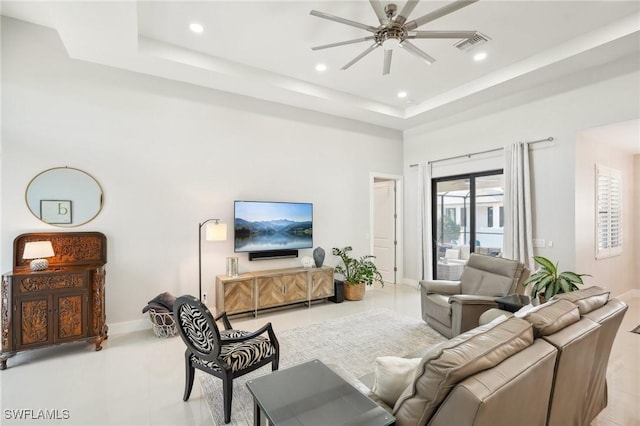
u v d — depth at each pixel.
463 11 2.80
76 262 3.29
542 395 1.22
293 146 4.80
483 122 4.80
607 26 3.03
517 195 4.28
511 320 1.36
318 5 2.74
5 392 2.33
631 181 5.10
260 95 4.34
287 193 4.75
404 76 4.14
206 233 3.97
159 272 3.77
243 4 2.72
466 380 0.98
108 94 3.50
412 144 6.00
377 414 1.19
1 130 3.05
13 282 2.71
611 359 2.85
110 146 3.50
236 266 4.03
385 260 6.33
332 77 4.17
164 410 2.13
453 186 5.43
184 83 3.92
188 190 3.95
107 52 3.17
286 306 4.60
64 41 2.95
